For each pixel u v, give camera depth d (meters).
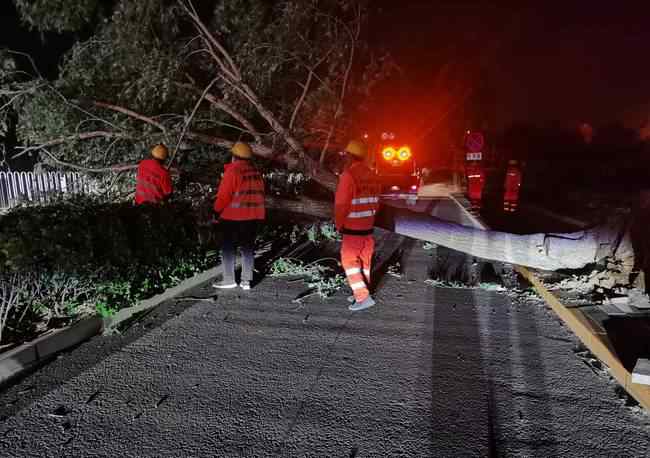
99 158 10.23
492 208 15.45
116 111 9.90
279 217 10.30
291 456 2.98
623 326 4.62
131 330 4.94
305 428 3.26
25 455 3.01
